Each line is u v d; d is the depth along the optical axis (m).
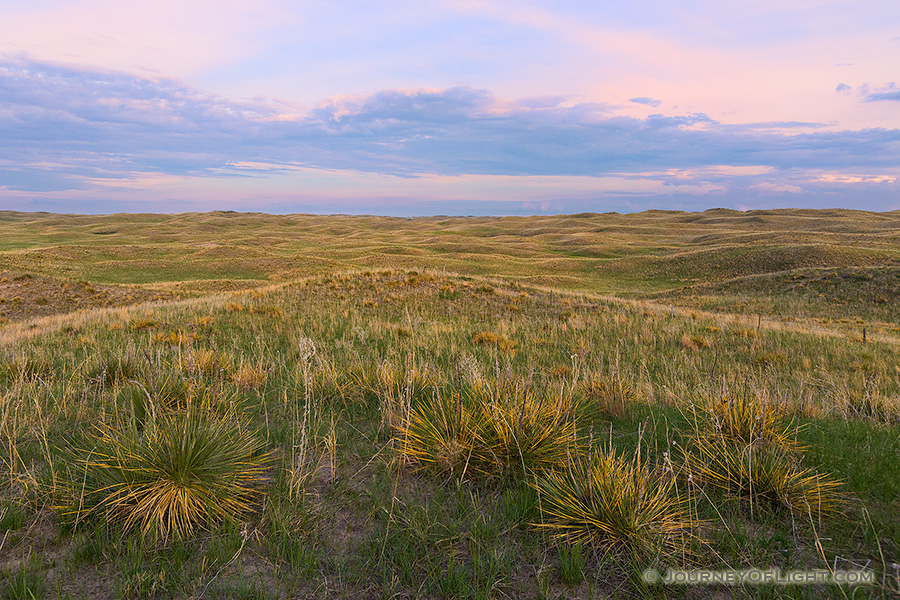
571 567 2.69
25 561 2.72
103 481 3.20
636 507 2.98
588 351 10.79
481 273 65.62
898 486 3.68
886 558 2.89
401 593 2.57
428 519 3.14
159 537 2.95
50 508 3.22
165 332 11.71
